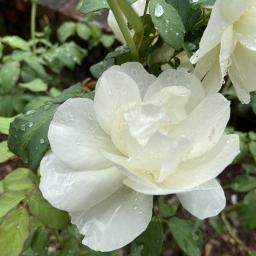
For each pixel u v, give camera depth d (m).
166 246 0.35
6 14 0.51
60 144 0.13
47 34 0.43
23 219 0.16
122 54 0.17
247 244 0.38
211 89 0.14
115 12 0.15
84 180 0.13
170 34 0.14
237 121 0.44
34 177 0.18
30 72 0.36
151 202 0.13
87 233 0.13
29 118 0.16
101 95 0.13
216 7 0.13
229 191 0.40
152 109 0.13
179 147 0.12
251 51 0.14
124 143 0.13
